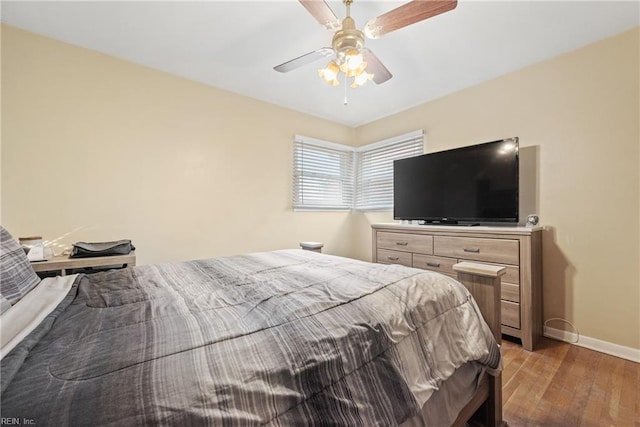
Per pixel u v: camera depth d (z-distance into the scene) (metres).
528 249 2.00
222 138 2.80
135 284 1.19
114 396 0.47
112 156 2.23
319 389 0.64
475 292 1.26
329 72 1.67
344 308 0.89
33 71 1.94
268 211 3.13
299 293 1.02
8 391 0.46
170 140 2.50
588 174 2.06
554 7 1.69
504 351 2.00
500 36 1.98
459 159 2.64
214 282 1.22
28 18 1.80
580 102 2.09
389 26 1.46
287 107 3.29
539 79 2.30
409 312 0.96
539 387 1.59
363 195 3.91
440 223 2.87
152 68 2.41
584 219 2.08
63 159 2.04
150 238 2.40
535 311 2.08
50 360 0.56
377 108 3.34
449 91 2.87
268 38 2.03
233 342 0.66
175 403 0.48
